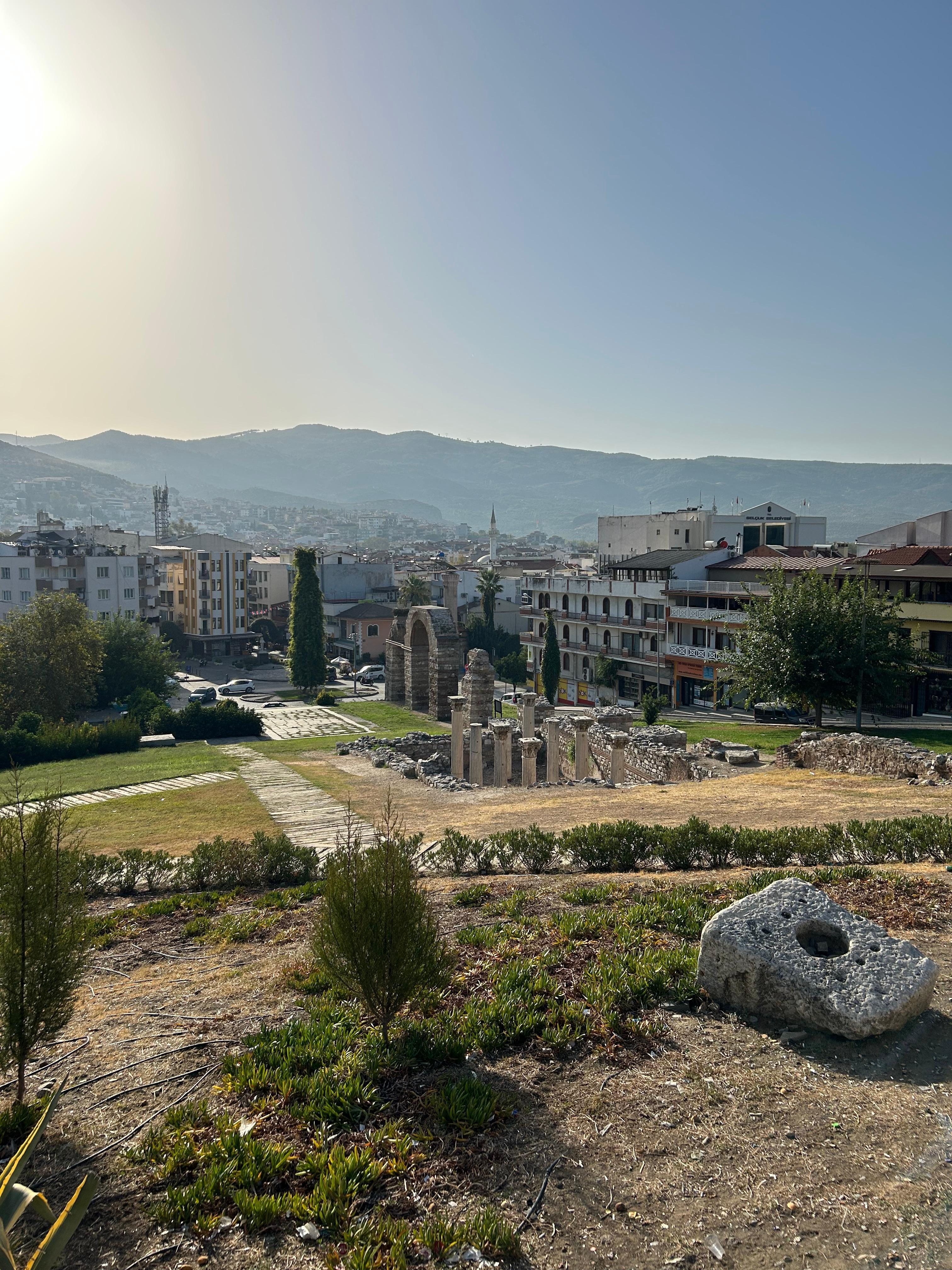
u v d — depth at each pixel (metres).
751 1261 5.45
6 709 57.19
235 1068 7.92
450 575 121.31
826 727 39.75
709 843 15.21
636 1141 6.71
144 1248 5.75
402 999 8.22
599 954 10.20
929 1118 6.74
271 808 29.06
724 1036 8.22
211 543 145.50
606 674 74.19
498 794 28.28
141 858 18.05
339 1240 5.76
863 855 14.70
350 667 107.00
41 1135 7.02
